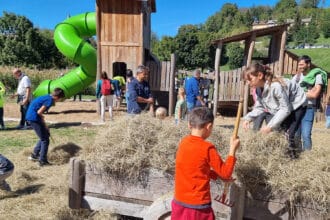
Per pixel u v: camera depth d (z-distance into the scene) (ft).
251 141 11.93
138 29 44.98
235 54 194.08
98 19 45.11
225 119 44.01
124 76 56.54
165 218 10.67
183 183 9.11
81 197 12.31
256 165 10.93
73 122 38.29
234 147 9.37
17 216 14.33
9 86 80.18
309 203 10.09
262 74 12.45
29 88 33.42
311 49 267.18
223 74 44.14
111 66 45.88
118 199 11.99
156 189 11.45
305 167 10.88
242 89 43.14
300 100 13.66
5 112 45.60
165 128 12.77
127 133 12.23
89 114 45.09
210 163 8.92
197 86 28.68
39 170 20.34
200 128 9.23
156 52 197.26
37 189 17.26
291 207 10.19
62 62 179.42
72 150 22.88
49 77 87.56
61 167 20.92
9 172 16.33
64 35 47.42
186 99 29.12
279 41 43.27
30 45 170.30
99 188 12.09
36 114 20.70
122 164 11.50
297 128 14.12
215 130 12.98
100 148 12.20
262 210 10.63
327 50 253.85
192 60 186.39
